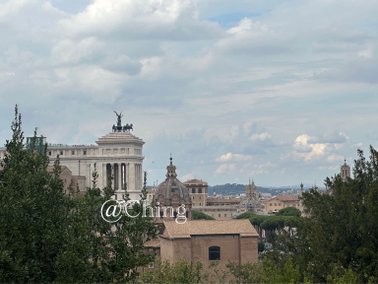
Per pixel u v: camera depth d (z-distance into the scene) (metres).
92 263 93.25
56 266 84.06
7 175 89.69
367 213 107.69
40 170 92.00
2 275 79.88
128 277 95.44
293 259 121.56
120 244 94.56
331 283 97.62
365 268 103.62
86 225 88.31
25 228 84.19
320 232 111.88
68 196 95.88
